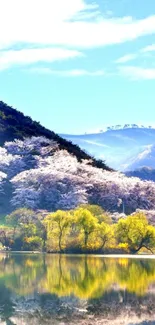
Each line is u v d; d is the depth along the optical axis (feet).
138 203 641.81
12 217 497.05
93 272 331.36
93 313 215.10
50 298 244.63
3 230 494.18
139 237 478.18
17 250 488.85
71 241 477.36
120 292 260.42
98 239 476.13
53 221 480.64
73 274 321.93
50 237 483.51
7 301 236.84
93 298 245.24
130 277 310.86
